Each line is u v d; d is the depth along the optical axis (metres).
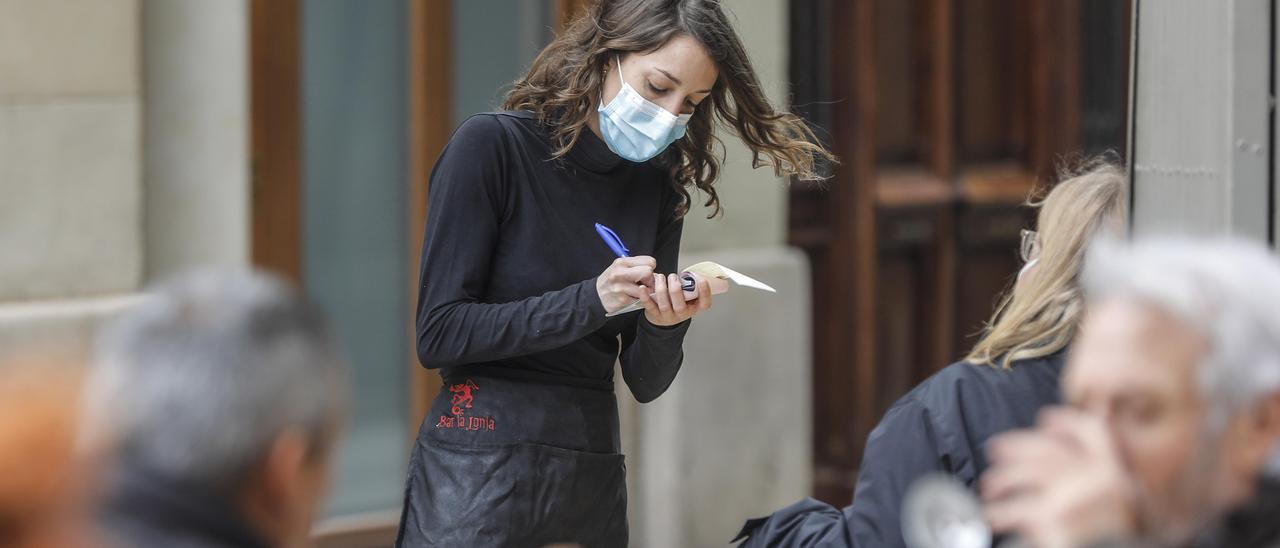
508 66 15.92
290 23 14.92
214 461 3.98
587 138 9.00
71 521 3.83
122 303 13.80
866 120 17.59
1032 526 4.54
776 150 9.59
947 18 18.28
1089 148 18.84
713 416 16.03
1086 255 6.64
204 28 14.27
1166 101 7.96
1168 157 7.97
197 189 14.39
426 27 15.45
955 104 18.62
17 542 3.77
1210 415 4.39
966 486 6.38
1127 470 4.48
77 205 13.70
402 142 15.61
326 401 4.23
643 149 8.87
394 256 15.70
